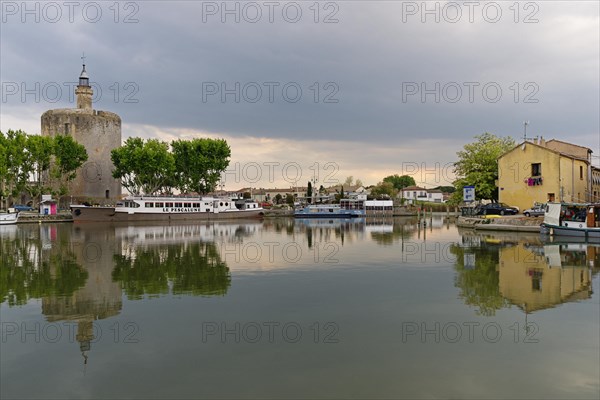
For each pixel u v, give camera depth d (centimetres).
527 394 810
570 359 965
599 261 2303
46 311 1370
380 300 1480
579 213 3753
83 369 933
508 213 4978
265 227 5700
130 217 6881
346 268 2125
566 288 1645
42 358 994
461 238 3712
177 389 839
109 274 1984
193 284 1756
